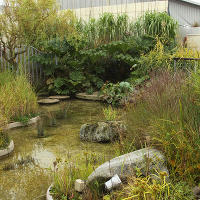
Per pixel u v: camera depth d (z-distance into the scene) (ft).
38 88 34.58
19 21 33.99
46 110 26.08
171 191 8.45
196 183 9.09
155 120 10.84
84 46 34.65
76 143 16.53
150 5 39.06
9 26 34.58
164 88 12.80
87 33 37.65
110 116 19.17
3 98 20.10
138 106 14.47
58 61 35.78
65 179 10.03
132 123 13.30
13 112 20.57
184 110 10.28
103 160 12.46
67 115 23.90
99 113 24.13
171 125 10.11
